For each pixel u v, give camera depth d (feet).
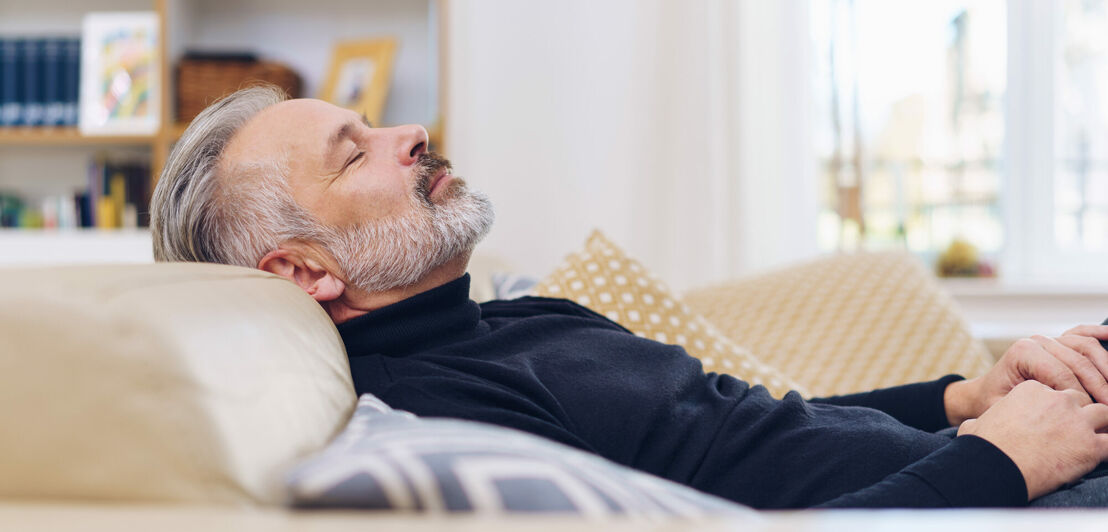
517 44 9.90
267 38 10.39
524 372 2.96
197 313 1.76
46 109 9.82
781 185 9.71
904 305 5.10
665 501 1.62
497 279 5.28
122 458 1.48
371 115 9.75
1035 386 2.76
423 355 3.06
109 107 9.78
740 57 9.55
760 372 4.14
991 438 2.59
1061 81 10.12
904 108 10.23
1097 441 2.61
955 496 2.36
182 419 1.52
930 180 10.27
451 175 3.82
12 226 9.93
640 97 9.77
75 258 9.40
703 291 5.54
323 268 3.58
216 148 3.60
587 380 3.06
